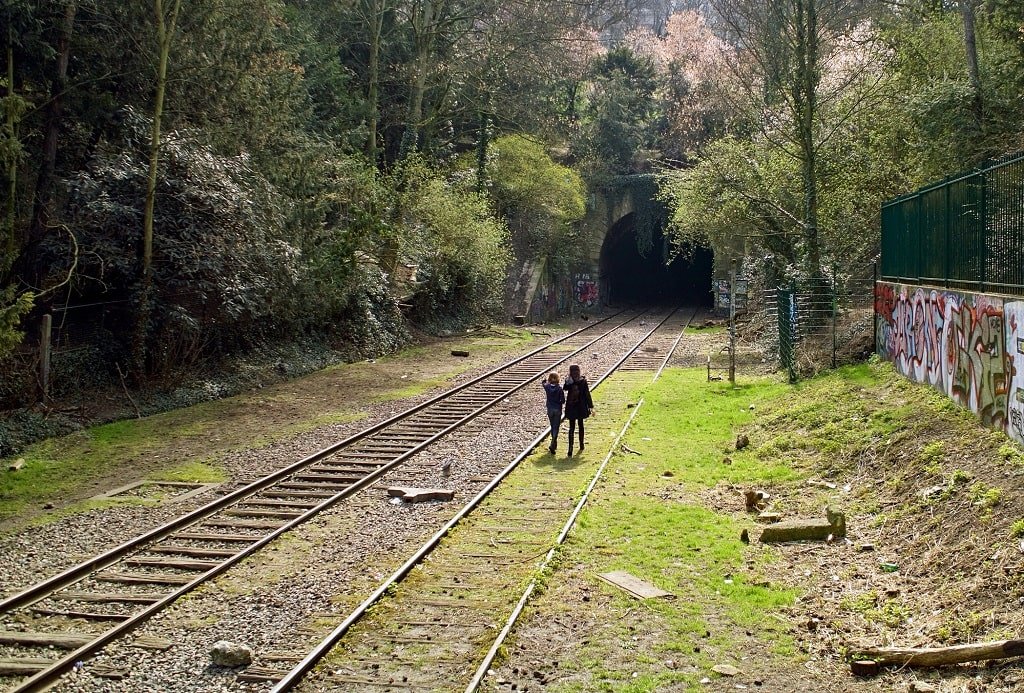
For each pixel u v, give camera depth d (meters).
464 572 9.41
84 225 20.36
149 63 22.52
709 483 13.13
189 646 7.67
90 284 21.14
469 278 40.91
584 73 52.50
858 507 11.17
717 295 50.12
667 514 11.41
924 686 6.51
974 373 11.70
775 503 11.90
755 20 25.55
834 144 26.92
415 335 36.28
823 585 8.90
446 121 39.62
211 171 22.27
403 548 10.23
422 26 36.12
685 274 75.12
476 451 15.45
